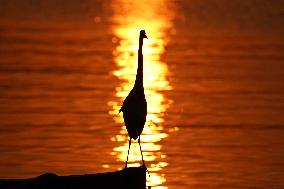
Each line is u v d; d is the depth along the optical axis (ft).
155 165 81.41
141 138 94.99
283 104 118.52
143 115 54.24
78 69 155.53
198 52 184.85
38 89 131.64
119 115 109.60
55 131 98.78
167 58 173.99
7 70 151.84
